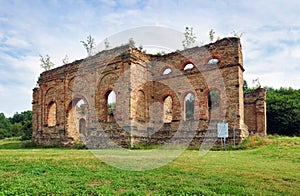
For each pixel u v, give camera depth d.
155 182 8.70
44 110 33.66
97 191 7.61
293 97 45.53
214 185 8.55
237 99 24.44
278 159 15.02
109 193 7.47
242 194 7.62
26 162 12.05
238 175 10.12
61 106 31.72
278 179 9.74
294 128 40.19
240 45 25.89
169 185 8.41
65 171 10.33
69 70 31.48
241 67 25.66
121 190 7.91
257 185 8.72
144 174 9.88
